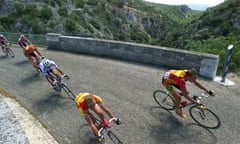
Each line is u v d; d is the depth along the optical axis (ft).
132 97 22.61
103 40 37.76
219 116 18.37
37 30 164.45
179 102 17.81
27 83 27.76
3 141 12.40
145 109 20.25
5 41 41.63
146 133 16.89
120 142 14.52
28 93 24.79
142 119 18.69
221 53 30.19
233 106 19.81
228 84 24.26
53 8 197.67
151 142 15.90
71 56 39.73
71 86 26.04
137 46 33.09
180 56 28.43
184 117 18.35
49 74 24.16
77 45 41.88
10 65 35.86
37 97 23.67
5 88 26.40
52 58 38.75
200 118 18.22
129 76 28.19
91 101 13.56
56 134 17.22
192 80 16.61
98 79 27.84
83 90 24.85
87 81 27.37
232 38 37.29
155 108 20.39
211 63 25.12
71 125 18.35
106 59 36.50
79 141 16.37
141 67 31.35
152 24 444.96
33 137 16.34
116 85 25.72
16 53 44.62
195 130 16.99
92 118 15.58
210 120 17.40
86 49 40.63
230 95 21.81
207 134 16.46
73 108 21.09
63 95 23.85
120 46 35.35
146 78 27.22
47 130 17.56
